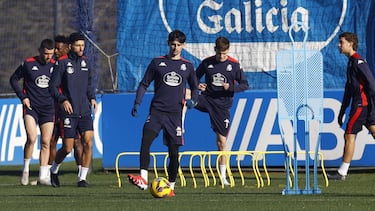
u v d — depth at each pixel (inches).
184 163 2178.9
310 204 1325.0
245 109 2150.6
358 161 2122.3
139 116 2176.4
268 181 1814.7
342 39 1868.8
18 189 1733.5
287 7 2204.7
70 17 2844.5
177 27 2223.2
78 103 1745.8
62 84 1743.4
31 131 1866.4
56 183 1790.1
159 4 2220.7
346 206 1291.8
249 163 2150.6
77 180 1996.8
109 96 2182.6
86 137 1766.7
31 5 2797.7
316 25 2202.3
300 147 2135.8
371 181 1892.2
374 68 2174.0
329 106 2132.1
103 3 2620.6
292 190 1528.1
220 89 1907.0
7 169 2375.7
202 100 1915.6
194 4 2223.2
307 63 1480.1
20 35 2746.1
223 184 1774.1
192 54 2225.6
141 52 2226.9
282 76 1485.0
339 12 2193.7
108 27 2598.4
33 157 2475.4
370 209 1252.5
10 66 2726.4
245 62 2223.2
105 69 2524.6
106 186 1808.6
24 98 1865.2
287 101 1493.6
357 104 1872.5
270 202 1365.7
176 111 1499.8
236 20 2219.5
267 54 2214.6
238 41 2220.7
